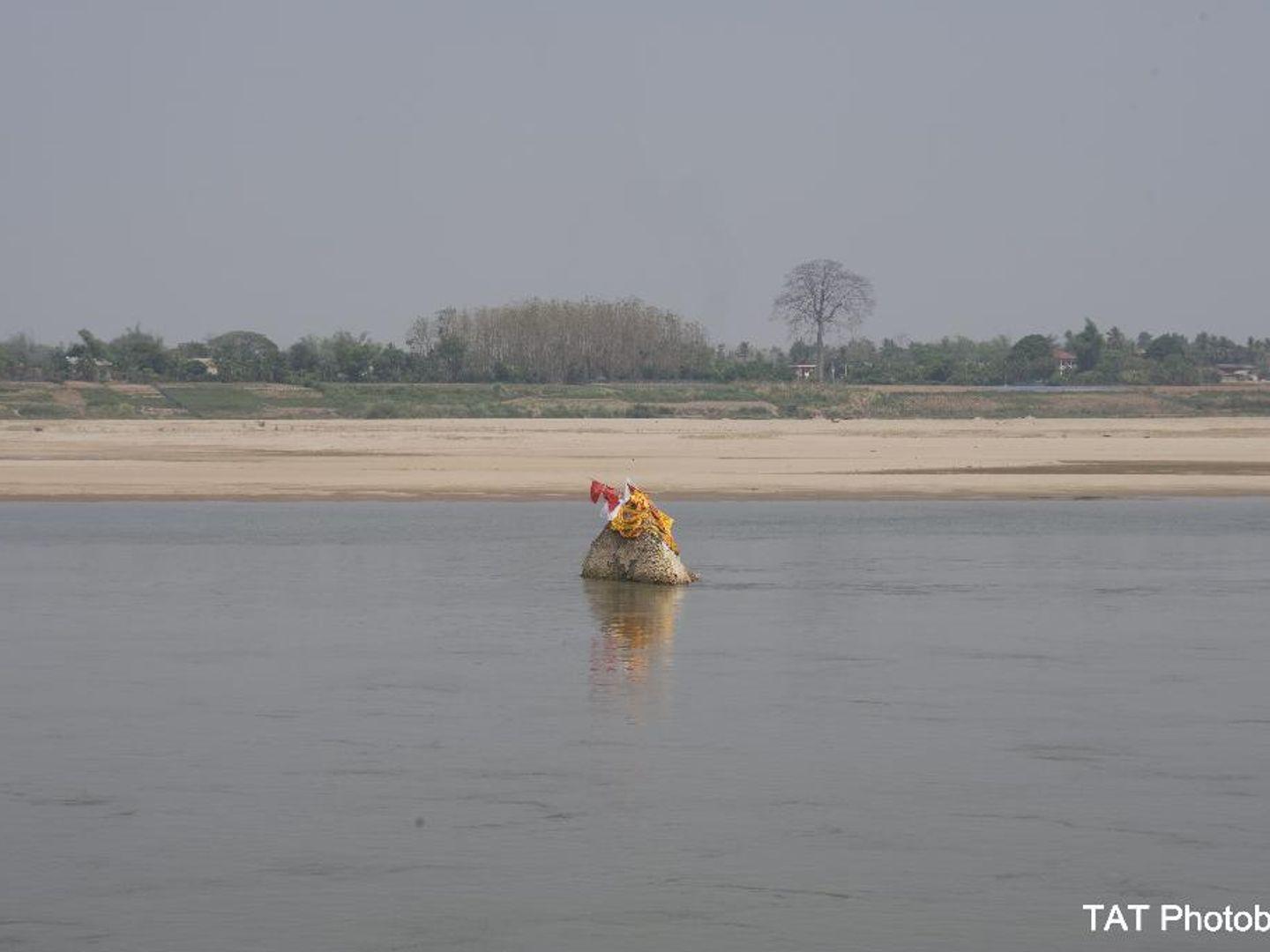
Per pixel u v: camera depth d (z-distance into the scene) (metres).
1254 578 43.88
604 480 80.69
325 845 19.08
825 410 187.38
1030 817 20.19
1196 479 83.62
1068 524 60.88
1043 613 37.22
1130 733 24.61
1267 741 24.16
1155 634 34.09
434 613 37.34
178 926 16.59
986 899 17.34
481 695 27.48
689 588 41.91
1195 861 18.53
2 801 20.88
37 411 163.50
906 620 36.09
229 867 18.33
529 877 18.00
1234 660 30.94
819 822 19.98
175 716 25.94
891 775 22.17
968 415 189.88
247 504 69.94
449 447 108.75
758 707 26.50
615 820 20.06
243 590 41.47
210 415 169.88
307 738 24.31
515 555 49.66
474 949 15.98
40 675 29.39
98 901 17.27
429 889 17.62
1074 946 16.09
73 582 43.03
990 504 70.81
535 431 134.88
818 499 73.19
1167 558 48.97
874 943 16.16
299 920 16.75
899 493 75.88
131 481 79.38
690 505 70.00
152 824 19.88
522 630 34.66
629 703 26.86
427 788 21.48
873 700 27.05
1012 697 27.34
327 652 31.78
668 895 17.45
